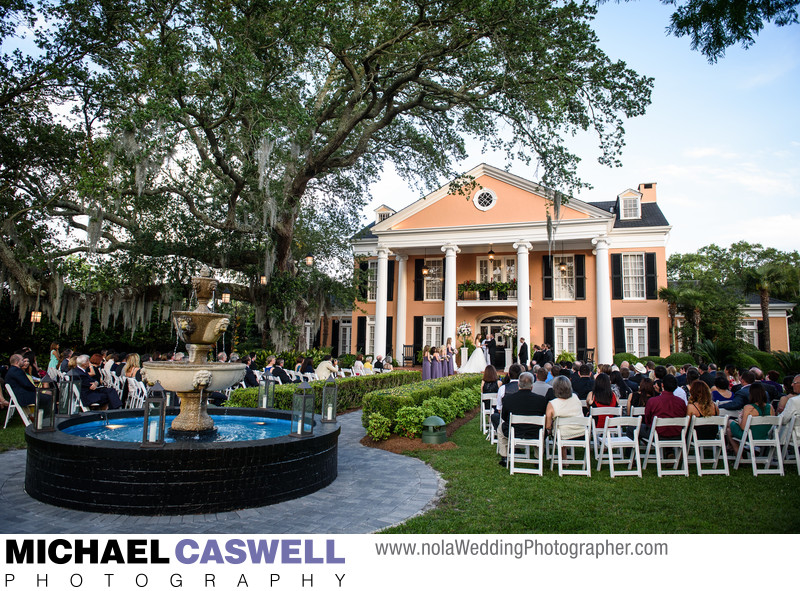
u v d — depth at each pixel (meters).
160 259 16.89
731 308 24.98
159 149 12.23
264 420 8.25
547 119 13.63
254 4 13.29
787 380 8.38
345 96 16.58
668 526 4.66
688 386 9.28
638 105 13.50
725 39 5.79
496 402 8.48
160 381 6.61
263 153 12.59
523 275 24.52
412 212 27.73
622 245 25.47
